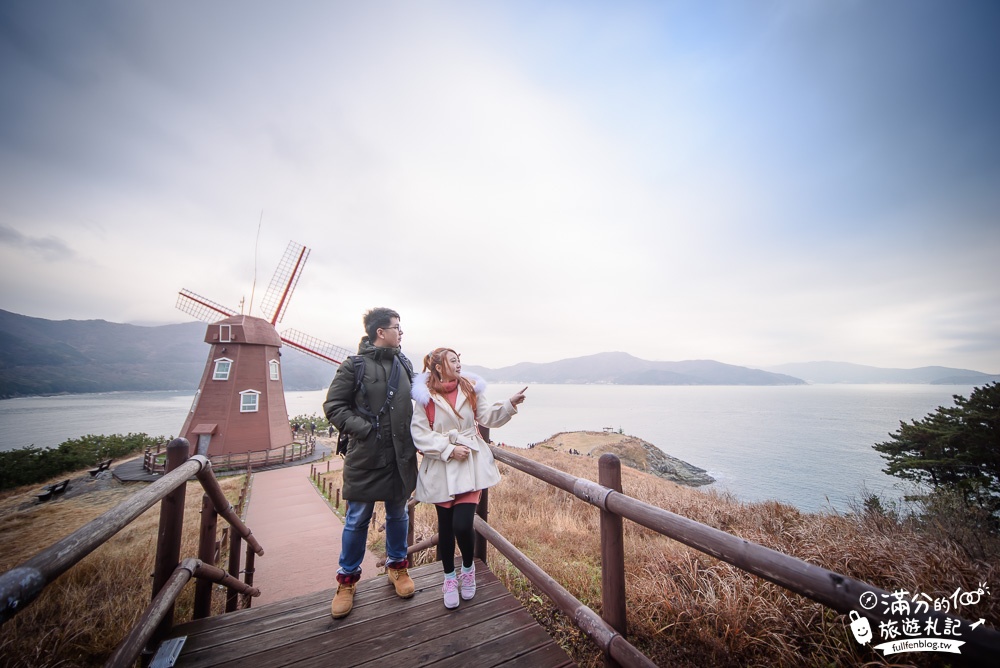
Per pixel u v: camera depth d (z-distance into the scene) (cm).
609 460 212
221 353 2611
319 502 1557
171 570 233
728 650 323
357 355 287
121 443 3152
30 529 1378
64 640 427
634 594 405
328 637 243
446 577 273
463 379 291
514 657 228
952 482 1267
